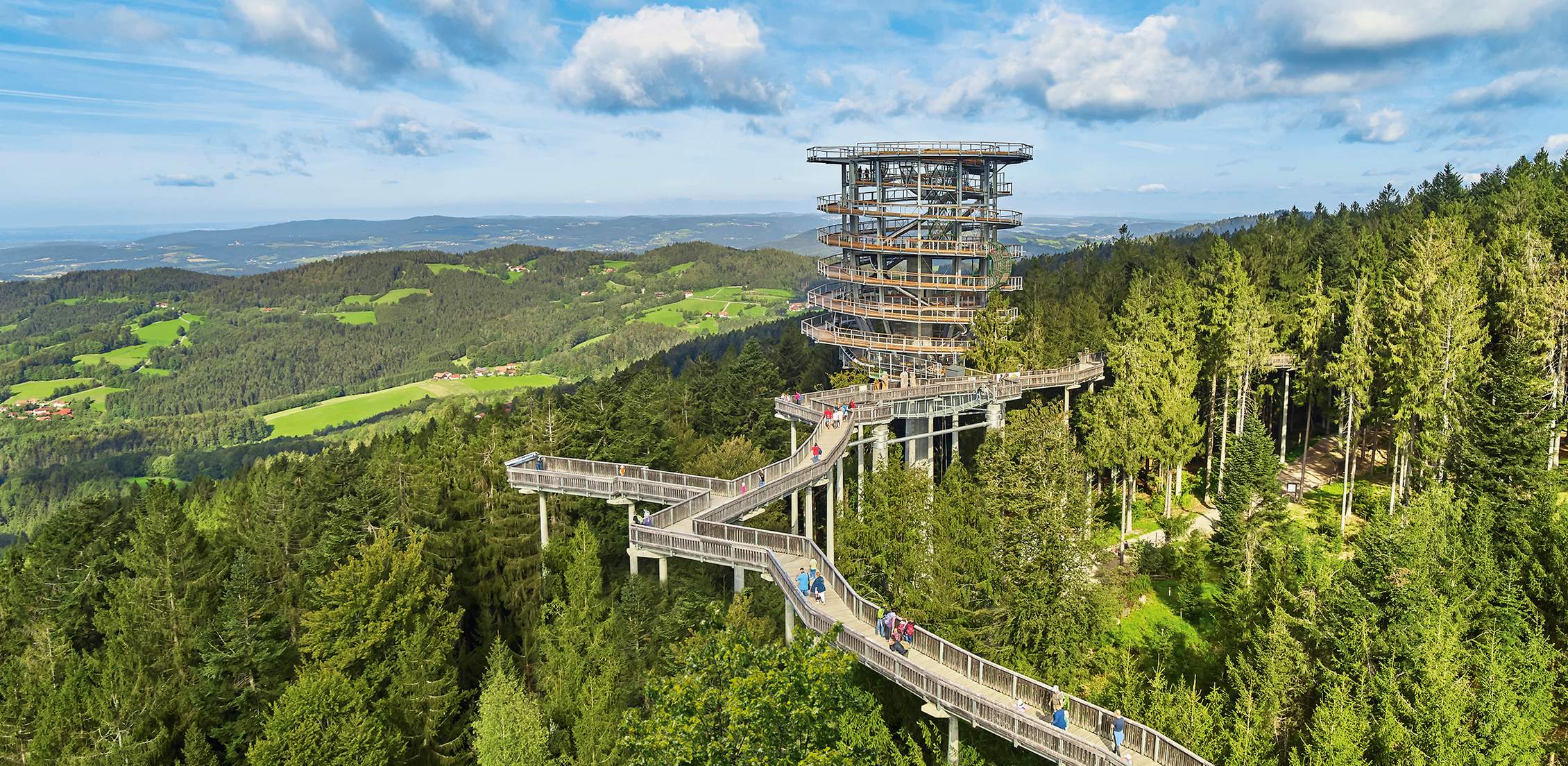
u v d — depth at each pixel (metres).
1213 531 54.00
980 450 50.84
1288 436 80.56
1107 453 57.12
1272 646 33.56
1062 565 39.59
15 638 49.16
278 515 53.22
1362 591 35.12
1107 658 41.66
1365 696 31.28
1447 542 37.88
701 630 29.11
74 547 53.62
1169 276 84.56
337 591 39.28
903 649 34.97
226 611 41.72
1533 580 36.12
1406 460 55.88
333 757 32.97
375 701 37.44
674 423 78.31
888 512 47.03
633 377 108.69
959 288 85.62
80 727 37.16
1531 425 45.97
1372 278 70.25
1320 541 51.69
